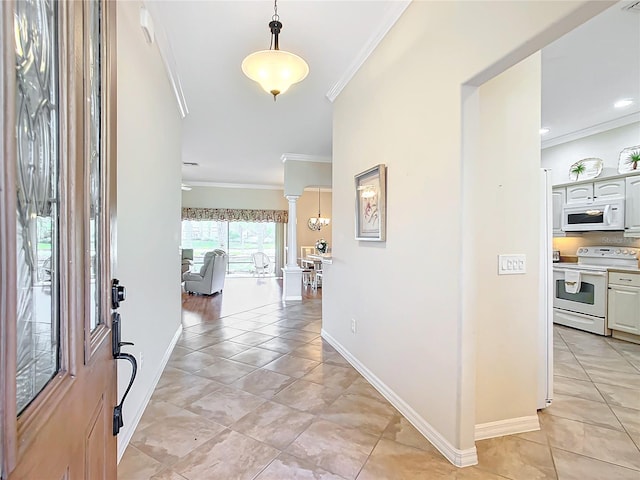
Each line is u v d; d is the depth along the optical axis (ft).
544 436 6.61
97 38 2.80
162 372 9.61
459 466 5.69
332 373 9.62
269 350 11.65
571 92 11.56
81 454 2.24
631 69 10.05
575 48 8.95
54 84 1.97
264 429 6.73
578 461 5.85
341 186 11.28
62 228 2.01
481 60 5.26
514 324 6.78
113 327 3.19
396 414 7.40
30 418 1.59
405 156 7.45
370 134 9.16
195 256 33.53
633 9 7.41
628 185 13.46
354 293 10.19
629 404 7.94
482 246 6.60
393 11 7.55
